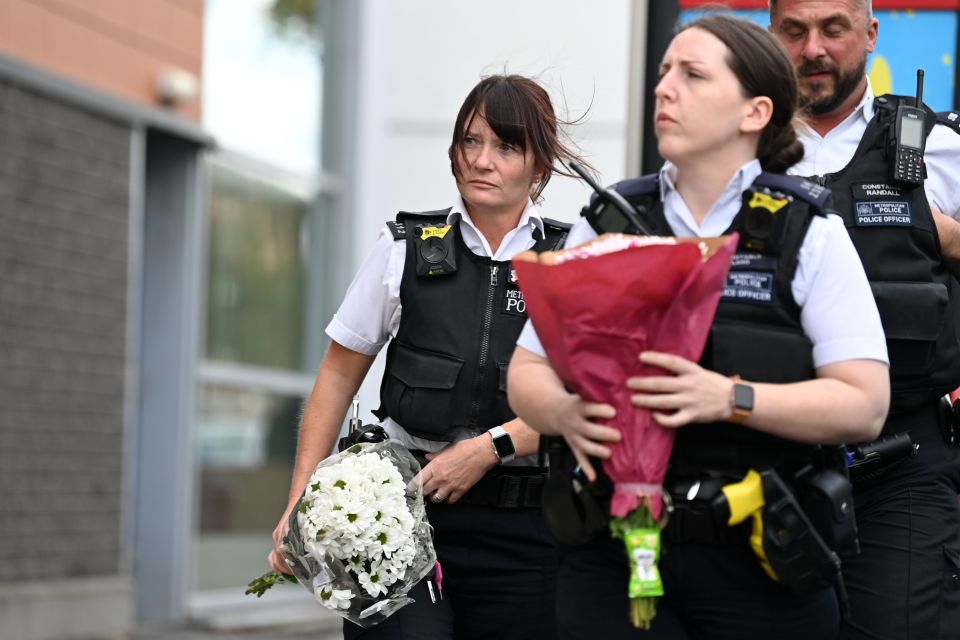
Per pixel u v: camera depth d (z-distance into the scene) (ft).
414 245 37.24
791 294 27.04
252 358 102.58
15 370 79.92
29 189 81.05
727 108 27.17
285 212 105.91
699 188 27.86
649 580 25.94
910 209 35.35
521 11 76.59
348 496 34.17
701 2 48.73
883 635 35.22
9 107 79.56
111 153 87.66
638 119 49.29
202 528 97.50
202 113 96.58
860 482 35.81
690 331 25.61
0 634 77.36
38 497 81.51
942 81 49.39
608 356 25.59
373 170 112.78
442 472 36.01
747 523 26.84
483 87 36.99
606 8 74.90
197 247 96.12
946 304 34.99
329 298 110.22
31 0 81.41
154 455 94.53
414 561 35.17
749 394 25.61
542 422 26.71
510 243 37.40
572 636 28.27
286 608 103.45
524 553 36.96
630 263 24.85
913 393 35.29
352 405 38.29
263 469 103.55
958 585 35.32
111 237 87.66
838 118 37.22
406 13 80.38
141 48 90.63
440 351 36.83
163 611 93.50
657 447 25.82
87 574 85.40
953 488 36.29
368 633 35.83
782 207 26.94
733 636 27.71
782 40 36.86
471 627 37.63
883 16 49.70
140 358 94.94
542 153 36.99
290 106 105.91
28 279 80.94
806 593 27.02
